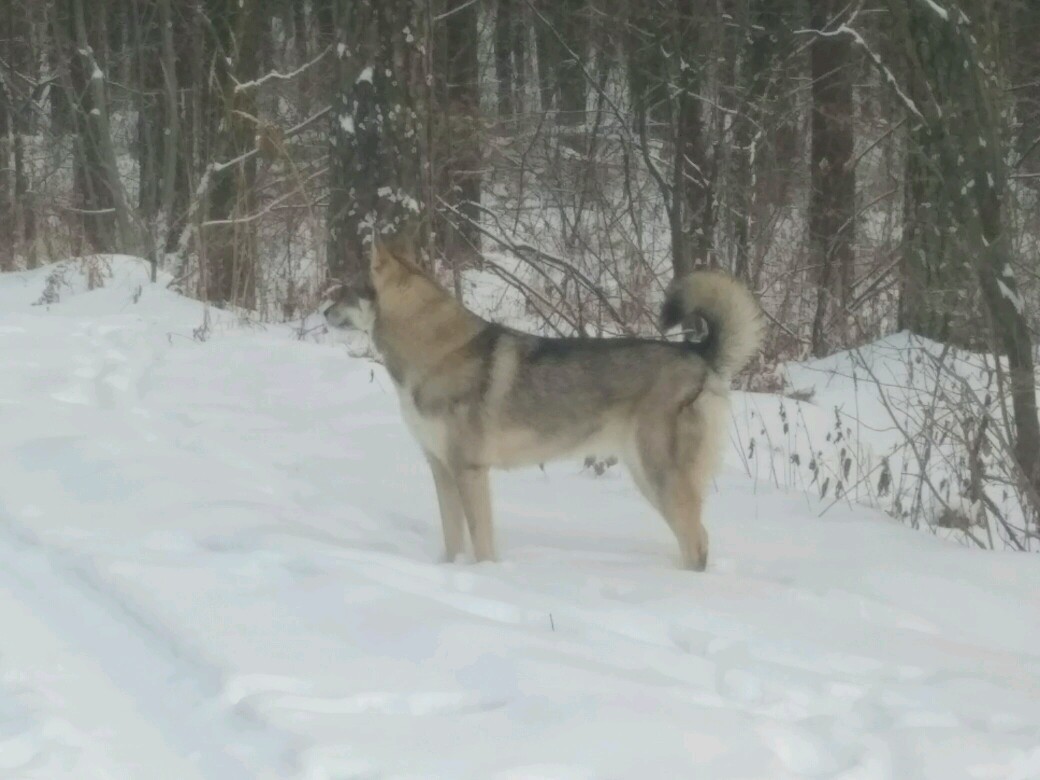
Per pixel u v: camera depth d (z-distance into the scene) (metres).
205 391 8.32
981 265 8.00
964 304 8.93
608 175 13.38
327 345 9.12
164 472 6.98
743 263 11.19
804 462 8.20
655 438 6.63
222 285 11.29
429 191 9.48
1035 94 12.81
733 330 6.65
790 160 13.20
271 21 18.08
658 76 11.43
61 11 15.84
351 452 7.62
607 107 13.01
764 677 5.82
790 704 5.72
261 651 5.75
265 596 6.04
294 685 5.62
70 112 15.95
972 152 8.23
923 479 7.47
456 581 6.27
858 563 6.70
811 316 11.40
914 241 9.73
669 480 6.62
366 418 8.05
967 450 7.51
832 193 12.07
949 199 8.52
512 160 13.95
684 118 10.86
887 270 10.90
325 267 10.93
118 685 5.64
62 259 13.24
